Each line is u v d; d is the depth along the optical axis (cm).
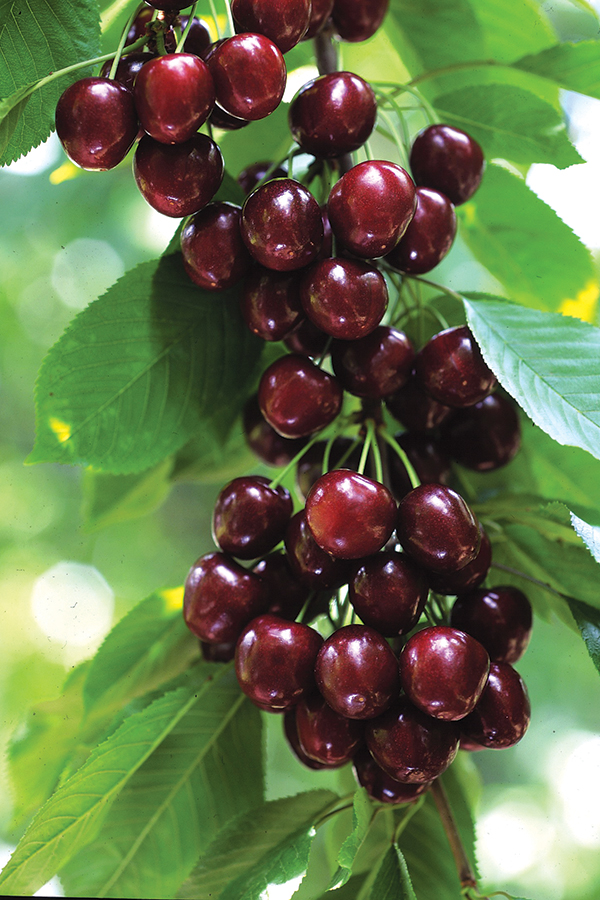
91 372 66
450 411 69
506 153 74
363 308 63
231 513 65
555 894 135
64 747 74
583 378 64
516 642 65
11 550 163
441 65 78
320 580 64
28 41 65
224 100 62
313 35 68
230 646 69
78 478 171
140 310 67
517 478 74
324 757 62
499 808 143
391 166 63
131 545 166
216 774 69
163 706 67
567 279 77
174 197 62
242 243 64
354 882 69
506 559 71
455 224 66
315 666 62
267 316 64
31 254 158
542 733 145
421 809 70
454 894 69
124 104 61
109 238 158
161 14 65
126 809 69
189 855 69
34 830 64
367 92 65
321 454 69
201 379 68
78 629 147
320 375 65
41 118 65
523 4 75
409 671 61
